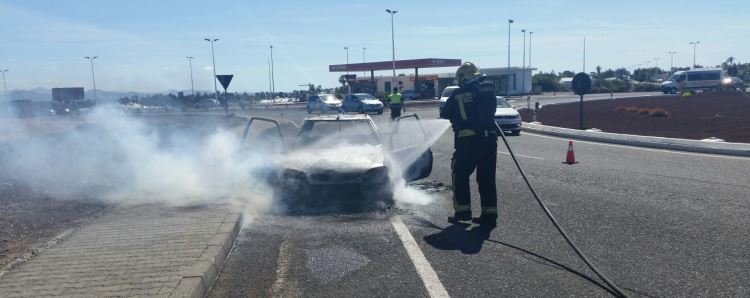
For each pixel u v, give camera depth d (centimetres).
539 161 1389
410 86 7631
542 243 660
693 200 882
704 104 3656
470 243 665
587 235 691
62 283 513
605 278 530
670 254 609
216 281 554
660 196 919
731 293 497
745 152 1426
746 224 727
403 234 706
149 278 519
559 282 532
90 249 618
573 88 2320
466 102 748
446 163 1376
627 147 1688
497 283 532
